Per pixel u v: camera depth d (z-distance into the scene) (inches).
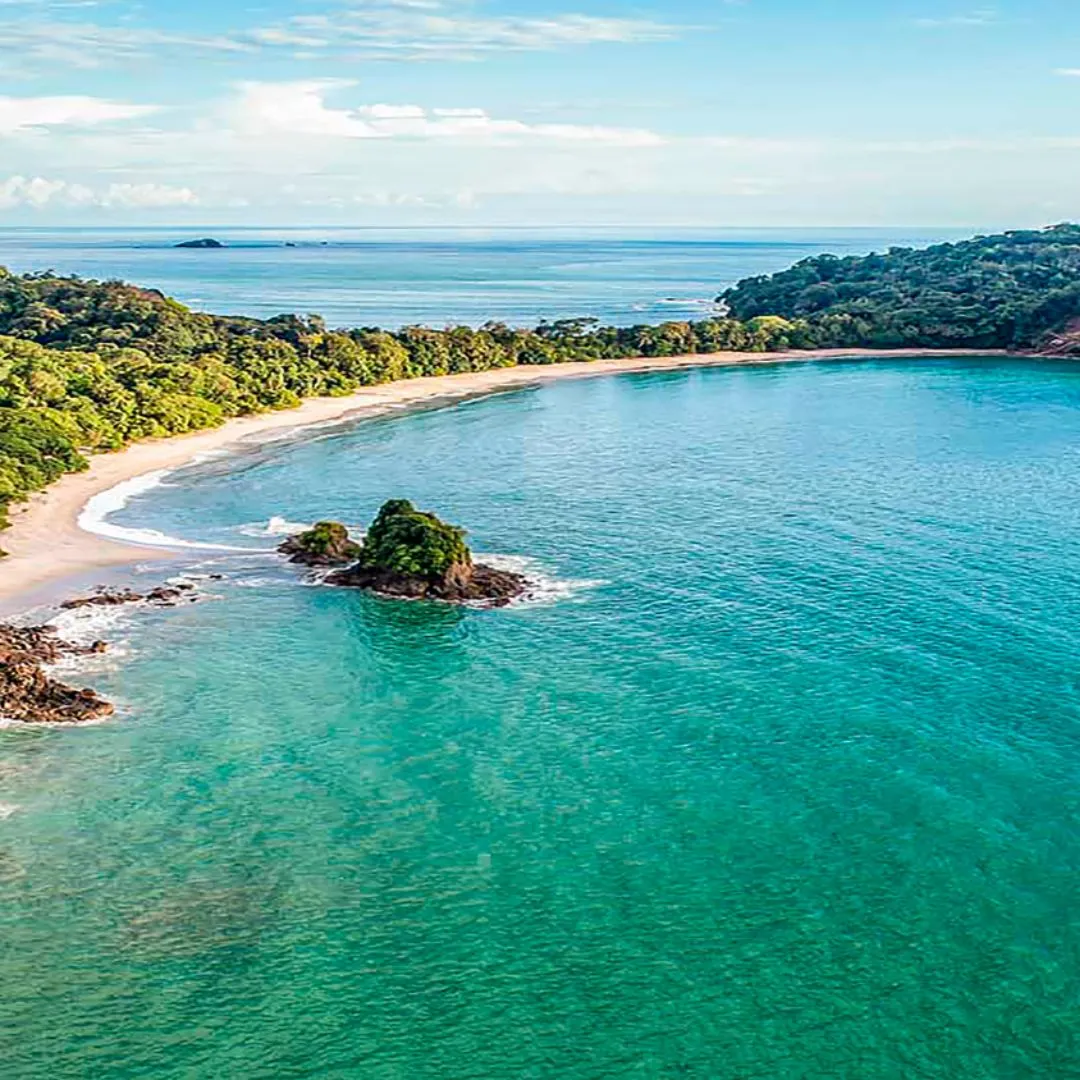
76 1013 2075.5
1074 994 2117.4
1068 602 3976.4
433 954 2240.4
